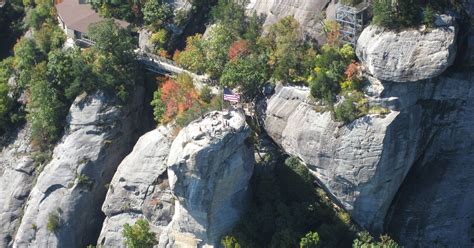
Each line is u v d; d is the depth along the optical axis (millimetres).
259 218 96312
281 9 106562
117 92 110938
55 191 109688
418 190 100062
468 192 100062
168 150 102688
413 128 94562
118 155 111688
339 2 100062
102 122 110188
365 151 93000
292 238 93312
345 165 94375
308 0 103562
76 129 111125
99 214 111625
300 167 98938
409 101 93250
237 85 103125
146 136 105562
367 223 97625
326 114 95062
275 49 103250
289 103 99375
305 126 96625
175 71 112000
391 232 101125
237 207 97312
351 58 96812
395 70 91125
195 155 91562
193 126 94875
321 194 99125
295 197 99188
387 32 92188
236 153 94125
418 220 100750
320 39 101312
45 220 109062
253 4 110875
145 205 103500
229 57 105875
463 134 97188
